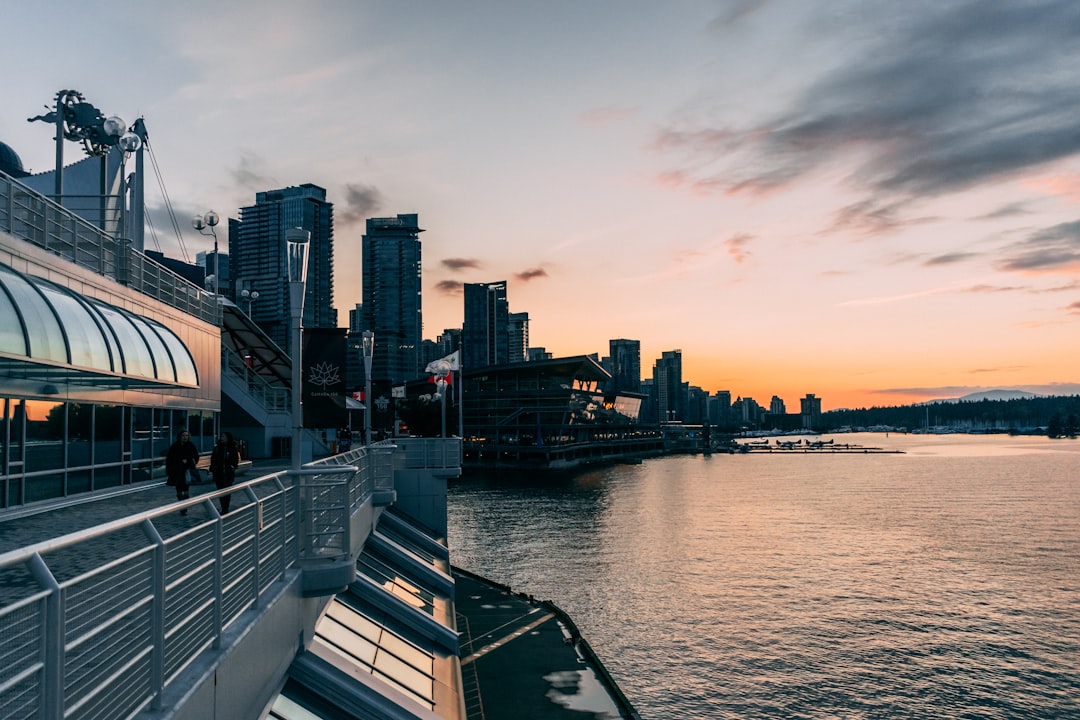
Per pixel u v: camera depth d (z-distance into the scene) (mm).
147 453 27688
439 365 51000
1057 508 138125
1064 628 61031
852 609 65688
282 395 52531
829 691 47500
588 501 140375
